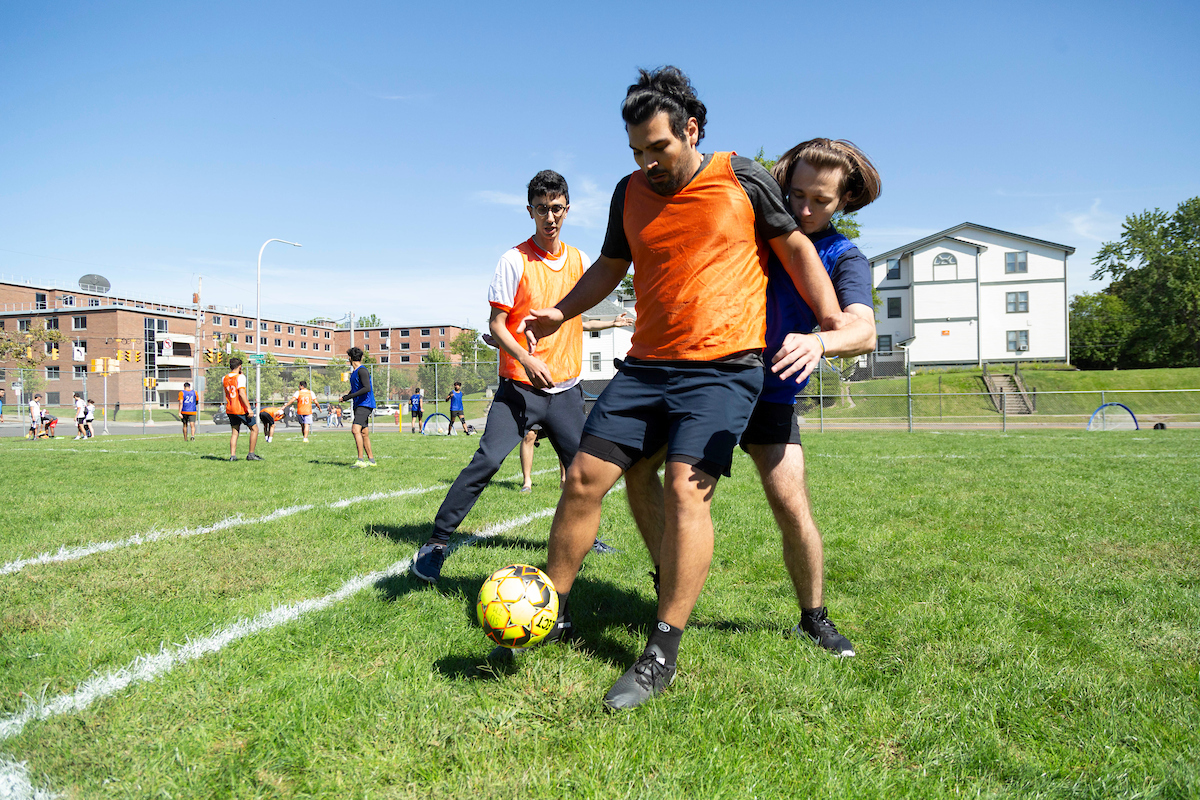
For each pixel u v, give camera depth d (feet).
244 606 9.48
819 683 7.22
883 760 5.92
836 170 7.18
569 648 8.03
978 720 6.52
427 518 16.65
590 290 8.22
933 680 7.38
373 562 12.15
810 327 7.70
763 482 8.14
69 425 99.71
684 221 6.81
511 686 7.02
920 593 10.63
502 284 12.05
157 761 5.58
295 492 21.47
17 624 8.62
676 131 6.44
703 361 6.85
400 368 96.27
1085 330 165.89
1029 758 5.91
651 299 7.11
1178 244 146.61
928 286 135.03
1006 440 46.93
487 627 7.12
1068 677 7.41
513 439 11.95
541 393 12.29
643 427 7.23
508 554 13.07
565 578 7.69
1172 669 7.77
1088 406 96.73
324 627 8.57
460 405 66.33
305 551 12.83
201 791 5.26
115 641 8.07
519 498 20.33
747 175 6.80
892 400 96.43
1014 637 8.69
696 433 6.75
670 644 6.89
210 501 19.19
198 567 11.52
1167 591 10.58
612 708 6.49
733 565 12.48
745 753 5.85
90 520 16.05
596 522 7.50
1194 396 94.02
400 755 5.71
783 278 7.59
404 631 8.57
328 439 57.16
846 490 21.63
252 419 34.68
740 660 7.86
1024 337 131.95
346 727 6.12
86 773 5.43
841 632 9.07
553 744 5.95
